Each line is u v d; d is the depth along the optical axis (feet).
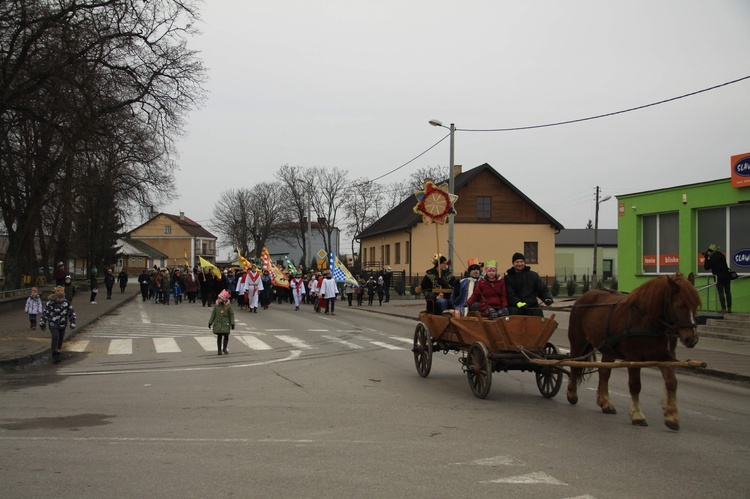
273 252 376.89
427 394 34.12
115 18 82.79
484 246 170.19
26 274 122.72
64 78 76.54
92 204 121.60
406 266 172.65
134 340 61.82
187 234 399.65
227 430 25.58
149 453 22.04
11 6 74.49
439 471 20.06
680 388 37.37
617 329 27.55
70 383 38.01
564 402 32.17
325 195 276.41
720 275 61.41
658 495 17.99
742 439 24.61
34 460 21.16
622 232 80.33
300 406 30.68
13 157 93.81
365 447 22.94
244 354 52.31
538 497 17.71
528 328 31.73
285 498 17.49
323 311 107.76
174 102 92.02
